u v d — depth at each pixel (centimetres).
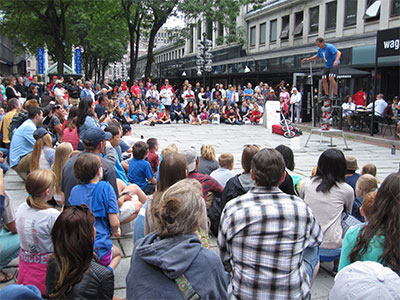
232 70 3244
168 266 191
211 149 556
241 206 251
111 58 5234
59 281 222
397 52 1314
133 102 2042
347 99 1712
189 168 448
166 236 203
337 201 381
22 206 336
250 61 2952
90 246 227
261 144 1315
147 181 603
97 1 2992
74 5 2888
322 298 365
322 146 1302
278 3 3194
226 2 2684
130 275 202
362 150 1238
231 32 2862
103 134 411
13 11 2847
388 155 1148
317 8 2811
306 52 2286
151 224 302
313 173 550
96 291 229
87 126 638
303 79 2084
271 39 3422
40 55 3438
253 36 3700
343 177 389
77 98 1627
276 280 239
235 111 2011
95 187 346
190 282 193
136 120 1923
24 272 331
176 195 208
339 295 182
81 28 3538
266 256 240
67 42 3822
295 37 3061
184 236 202
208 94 2266
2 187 375
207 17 2733
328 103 1236
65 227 222
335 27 2622
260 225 241
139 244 206
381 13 2208
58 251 222
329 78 1188
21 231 328
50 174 336
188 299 192
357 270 184
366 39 2236
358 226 254
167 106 2053
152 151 679
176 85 4053
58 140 870
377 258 234
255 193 256
